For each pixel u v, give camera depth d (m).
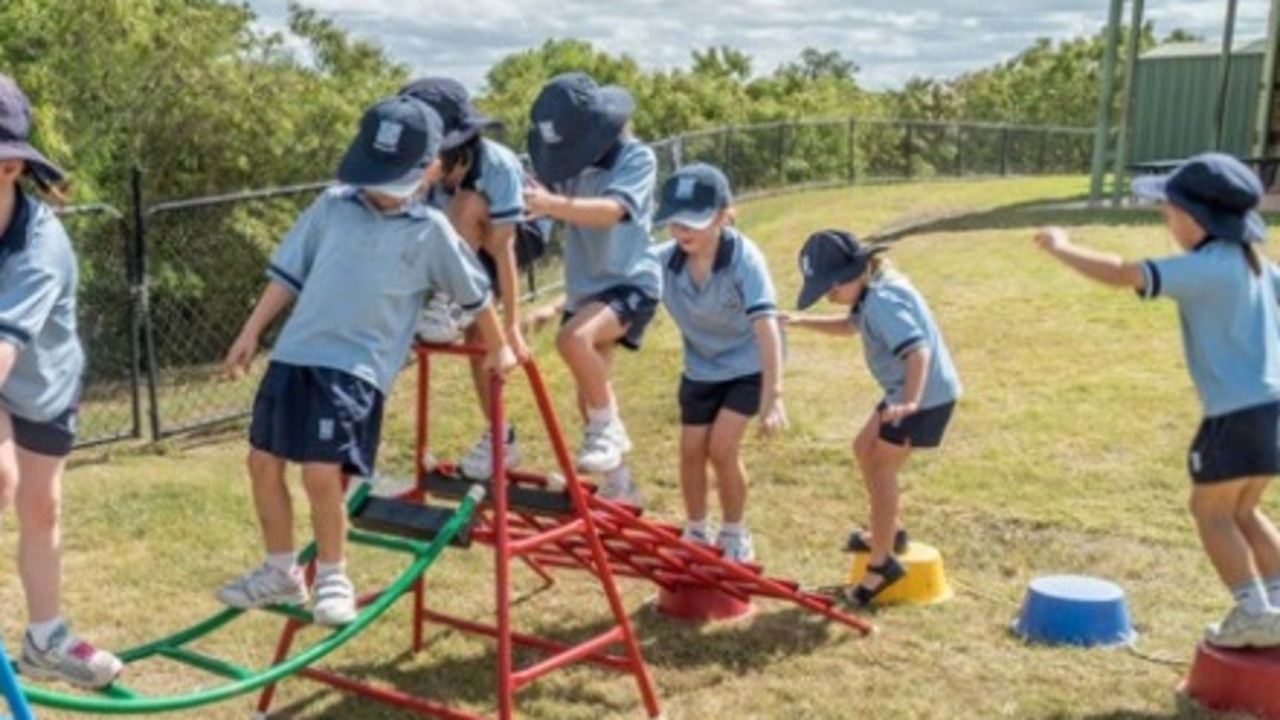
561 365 9.42
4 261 3.24
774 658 5.06
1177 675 4.82
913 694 4.73
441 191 4.50
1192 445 4.57
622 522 4.71
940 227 14.71
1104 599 5.14
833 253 5.29
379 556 6.15
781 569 6.00
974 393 8.28
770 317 5.19
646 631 5.34
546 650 4.93
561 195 4.86
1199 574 5.75
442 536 4.13
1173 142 18.50
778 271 12.80
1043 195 18.41
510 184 4.48
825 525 6.55
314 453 3.74
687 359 5.55
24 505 3.49
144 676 4.94
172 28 14.46
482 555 6.21
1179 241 4.55
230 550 6.28
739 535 5.61
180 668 5.00
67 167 12.10
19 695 3.13
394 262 3.84
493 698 4.75
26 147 3.24
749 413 5.45
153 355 8.52
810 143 23.27
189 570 6.02
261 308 3.96
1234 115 17.89
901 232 14.61
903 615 5.44
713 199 5.18
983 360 9.02
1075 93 40.69
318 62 17.70
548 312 5.42
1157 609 5.43
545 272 11.94
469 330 4.57
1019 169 28.08
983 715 4.57
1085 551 6.04
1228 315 4.38
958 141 26.67
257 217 12.02
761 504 6.84
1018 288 10.98
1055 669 4.90
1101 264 4.37
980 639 5.20
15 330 3.18
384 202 3.88
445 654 5.14
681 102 26.47
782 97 31.39
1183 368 8.52
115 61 13.84
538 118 4.77
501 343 4.13
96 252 10.12
